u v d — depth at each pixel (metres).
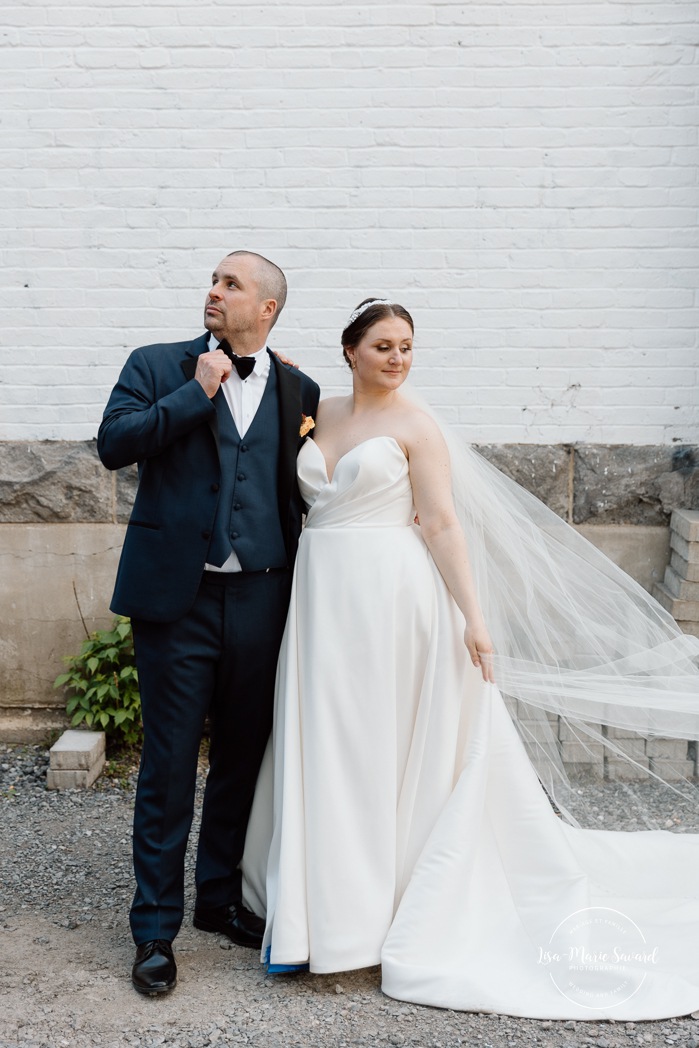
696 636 4.32
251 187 4.52
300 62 4.46
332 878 2.88
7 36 4.46
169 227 4.55
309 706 2.95
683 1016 2.73
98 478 4.65
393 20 4.43
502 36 4.43
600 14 4.41
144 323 4.59
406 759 3.03
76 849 3.77
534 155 4.48
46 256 4.56
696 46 4.42
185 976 2.93
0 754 4.59
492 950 2.89
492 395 4.60
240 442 2.98
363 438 3.02
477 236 4.53
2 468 4.64
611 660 3.47
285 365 3.17
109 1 4.45
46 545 4.70
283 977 2.92
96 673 4.62
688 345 4.55
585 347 4.56
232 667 3.01
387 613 2.95
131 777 4.39
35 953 3.04
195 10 4.45
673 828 3.67
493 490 3.36
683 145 4.46
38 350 4.61
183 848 2.95
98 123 4.50
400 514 3.04
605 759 3.60
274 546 3.01
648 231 4.50
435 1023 2.69
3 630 4.74
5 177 4.52
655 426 4.59
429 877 2.87
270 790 3.16
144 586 2.92
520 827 3.00
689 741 3.81
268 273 3.00
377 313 2.97
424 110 4.47
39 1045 2.58
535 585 3.40
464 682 3.04
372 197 4.52
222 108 4.49
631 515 4.62
